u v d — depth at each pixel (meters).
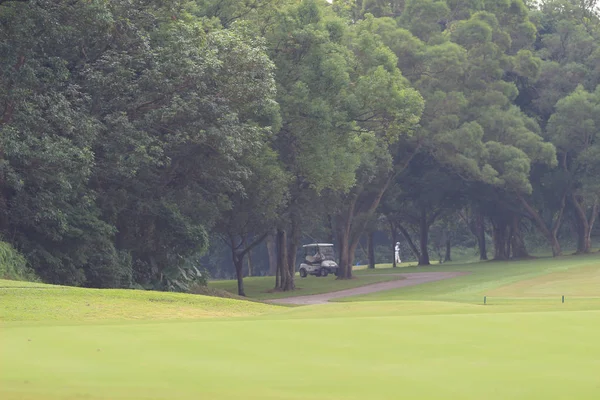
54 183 57.81
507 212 157.75
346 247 122.88
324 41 84.19
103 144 60.09
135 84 60.84
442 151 126.69
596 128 140.38
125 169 59.53
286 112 80.88
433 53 119.25
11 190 58.66
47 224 57.38
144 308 37.28
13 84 53.66
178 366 15.37
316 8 85.12
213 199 76.38
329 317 25.86
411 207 163.75
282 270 102.25
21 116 53.59
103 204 65.25
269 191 81.00
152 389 12.88
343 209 119.94
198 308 39.66
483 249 176.00
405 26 129.50
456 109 122.94
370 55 91.38
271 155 79.56
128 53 63.66
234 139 62.72
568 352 17.97
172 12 65.62
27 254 55.84
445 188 142.38
